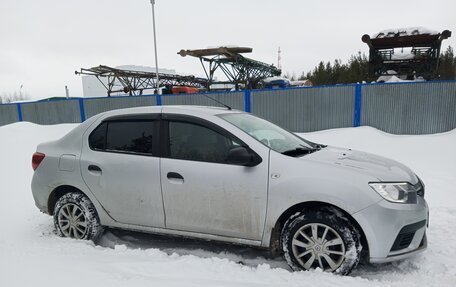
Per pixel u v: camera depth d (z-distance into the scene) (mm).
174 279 2910
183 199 3447
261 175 3176
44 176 4129
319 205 3119
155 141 3666
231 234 3338
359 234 2961
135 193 3656
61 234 4090
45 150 4211
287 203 3078
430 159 8008
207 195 3346
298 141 4066
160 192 3537
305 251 3104
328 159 3324
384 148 9289
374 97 11031
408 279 2971
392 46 16109
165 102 13992
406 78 15648
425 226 3168
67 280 2869
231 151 3186
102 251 3602
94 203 3904
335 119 11539
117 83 33656
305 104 11805
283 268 3328
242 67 20234
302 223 3080
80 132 4109
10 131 13812
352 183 2957
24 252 3549
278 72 26094
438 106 10398
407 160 8102
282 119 12156
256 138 3418
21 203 5617
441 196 5438
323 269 3037
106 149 3896
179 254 3711
